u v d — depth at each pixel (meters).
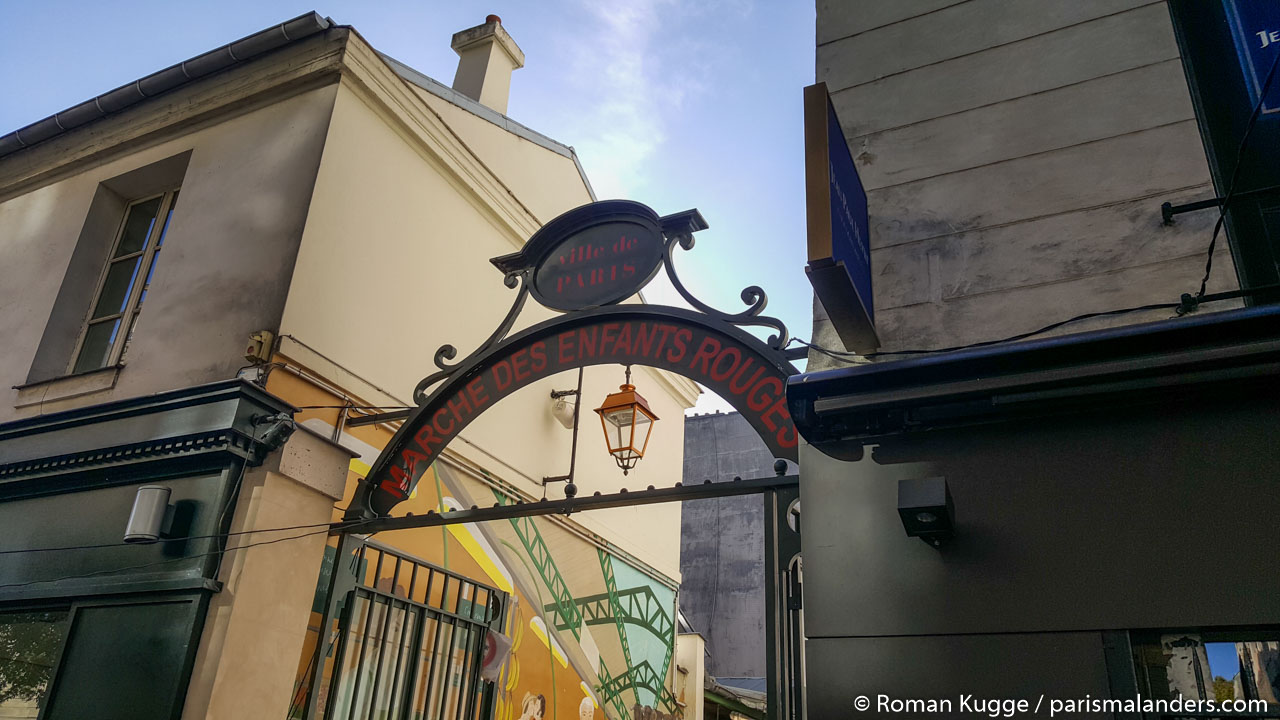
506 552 8.49
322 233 7.13
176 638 5.36
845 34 5.69
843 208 4.38
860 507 4.27
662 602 11.08
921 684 3.84
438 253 8.45
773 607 4.46
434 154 8.52
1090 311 4.35
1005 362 4.07
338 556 5.89
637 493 5.09
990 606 3.84
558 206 10.55
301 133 7.51
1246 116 4.46
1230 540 3.59
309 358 6.75
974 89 5.16
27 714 5.77
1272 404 3.72
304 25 7.62
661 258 5.61
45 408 7.28
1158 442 3.84
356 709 5.68
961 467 4.14
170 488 6.02
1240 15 4.67
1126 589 3.66
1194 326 3.71
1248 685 3.46
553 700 8.63
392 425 7.51
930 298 4.71
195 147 8.09
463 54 10.45
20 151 8.91
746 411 4.98
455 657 6.40
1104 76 4.88
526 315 9.47
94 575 5.93
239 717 5.30
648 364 5.41
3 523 6.61
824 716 3.96
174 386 6.76
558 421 9.69
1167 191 4.45
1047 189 4.73
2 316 8.10
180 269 7.41
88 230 8.15
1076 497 3.88
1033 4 5.25
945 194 4.95
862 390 4.36
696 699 11.45
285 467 5.90
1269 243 4.15
